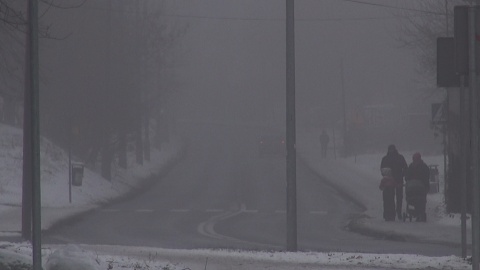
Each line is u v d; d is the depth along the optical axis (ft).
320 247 221.05
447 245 220.23
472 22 92.38
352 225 279.90
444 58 126.52
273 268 140.87
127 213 331.98
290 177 196.24
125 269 128.26
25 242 215.31
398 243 230.48
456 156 271.90
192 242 237.04
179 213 334.03
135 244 228.43
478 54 92.43
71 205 342.03
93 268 108.58
